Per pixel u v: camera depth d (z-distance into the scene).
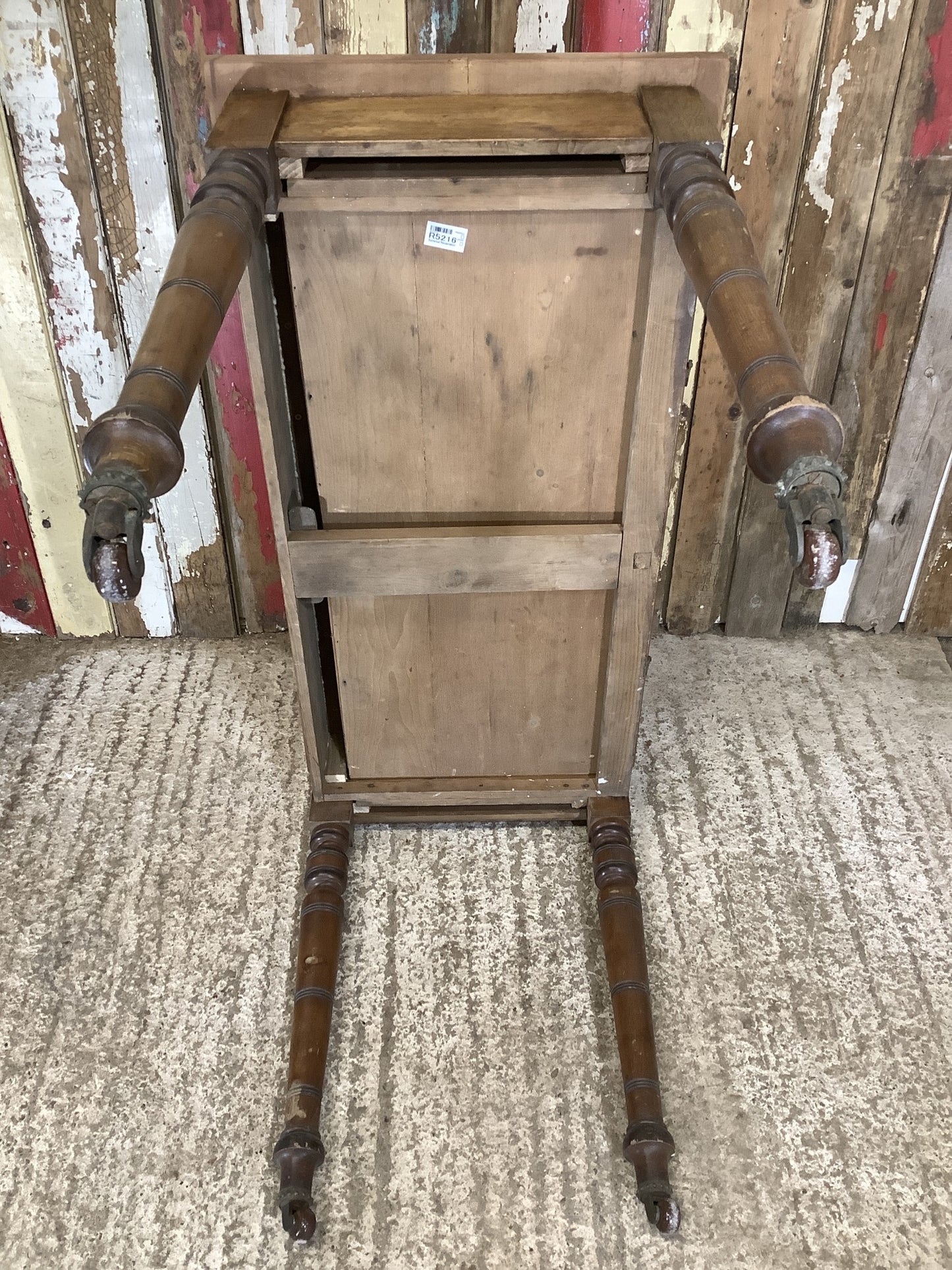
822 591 2.15
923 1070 1.49
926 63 1.58
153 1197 1.36
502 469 1.42
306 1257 1.31
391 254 1.23
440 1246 1.32
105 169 1.65
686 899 1.70
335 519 1.47
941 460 1.96
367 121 1.15
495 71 1.19
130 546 0.76
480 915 1.68
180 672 2.09
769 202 1.71
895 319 1.81
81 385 1.86
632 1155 1.33
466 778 1.74
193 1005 1.56
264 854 1.76
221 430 1.90
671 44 1.59
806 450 0.77
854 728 1.99
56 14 1.52
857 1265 1.31
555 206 1.17
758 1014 1.55
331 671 1.71
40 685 2.05
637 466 1.37
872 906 1.70
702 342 1.82
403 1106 1.45
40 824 1.81
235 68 1.19
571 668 1.61
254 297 1.21
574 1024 1.54
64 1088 1.47
